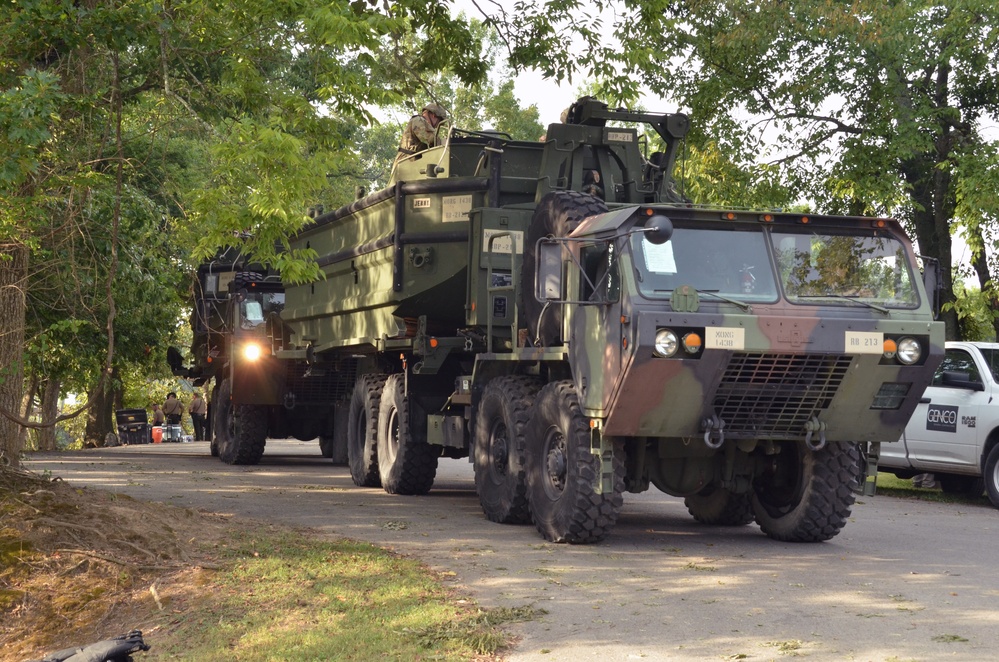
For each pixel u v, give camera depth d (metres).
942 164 19.06
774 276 9.45
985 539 10.76
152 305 22.61
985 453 14.40
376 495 13.95
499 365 11.94
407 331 13.57
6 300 10.80
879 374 9.41
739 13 19.98
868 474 10.20
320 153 9.79
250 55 10.71
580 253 9.80
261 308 19.25
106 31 9.54
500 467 11.40
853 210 21.86
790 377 9.30
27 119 8.22
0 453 10.23
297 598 7.52
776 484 10.48
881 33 19.03
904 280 9.74
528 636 6.46
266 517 11.35
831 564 9.01
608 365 9.29
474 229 12.45
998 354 15.05
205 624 7.09
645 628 6.62
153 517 9.80
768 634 6.46
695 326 8.98
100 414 36.12
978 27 19.66
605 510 9.68
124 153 12.47
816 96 20.05
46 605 7.96
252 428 19.03
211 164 11.12
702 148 21.75
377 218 14.05
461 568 8.57
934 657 5.93
